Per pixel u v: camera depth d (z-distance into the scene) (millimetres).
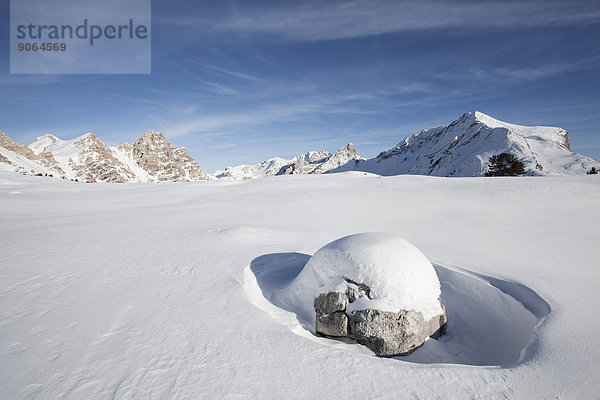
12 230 11109
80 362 3674
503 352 5016
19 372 3496
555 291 5496
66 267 6906
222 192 24516
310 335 5000
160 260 7473
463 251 8258
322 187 22844
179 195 23953
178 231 10852
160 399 3135
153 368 3588
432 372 3578
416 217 12711
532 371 3500
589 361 3582
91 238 9734
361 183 23875
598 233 9688
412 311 4754
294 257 8000
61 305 5066
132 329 4387
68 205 19297
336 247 5531
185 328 4438
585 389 3213
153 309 4977
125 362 3686
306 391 3305
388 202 15938
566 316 4559
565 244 8703
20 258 7547
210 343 4094
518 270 6691
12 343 4016
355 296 4902
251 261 7520
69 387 3283
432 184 20625
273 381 3438
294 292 5809
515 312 5457
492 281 6211
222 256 7852
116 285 5922
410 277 4949
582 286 5730
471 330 5617
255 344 4102
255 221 12797
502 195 15523
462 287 6508
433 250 8383
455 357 4840
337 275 5207
